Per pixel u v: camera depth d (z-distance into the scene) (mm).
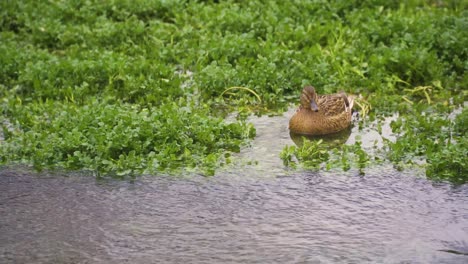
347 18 38094
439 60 33906
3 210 23844
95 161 26141
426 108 30766
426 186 24875
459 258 21281
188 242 22109
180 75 33125
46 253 21688
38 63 32781
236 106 31422
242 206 23891
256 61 33594
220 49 34594
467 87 32750
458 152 25734
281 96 31812
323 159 26766
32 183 25328
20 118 28969
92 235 22500
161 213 23578
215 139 28031
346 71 33312
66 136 26797
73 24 38688
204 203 24094
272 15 37844
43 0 40875
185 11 39594
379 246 21812
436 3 41000
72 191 24859
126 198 24438
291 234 22422
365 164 26234
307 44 36000
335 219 23125
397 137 28516
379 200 24109
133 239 22266
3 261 21297
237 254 21500
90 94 31703
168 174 25797
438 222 22953
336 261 21125
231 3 40375
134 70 32781
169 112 28359
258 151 27438
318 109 28625
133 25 37375
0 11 39156
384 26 36750
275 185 25047
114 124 27734
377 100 31156
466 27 35875
